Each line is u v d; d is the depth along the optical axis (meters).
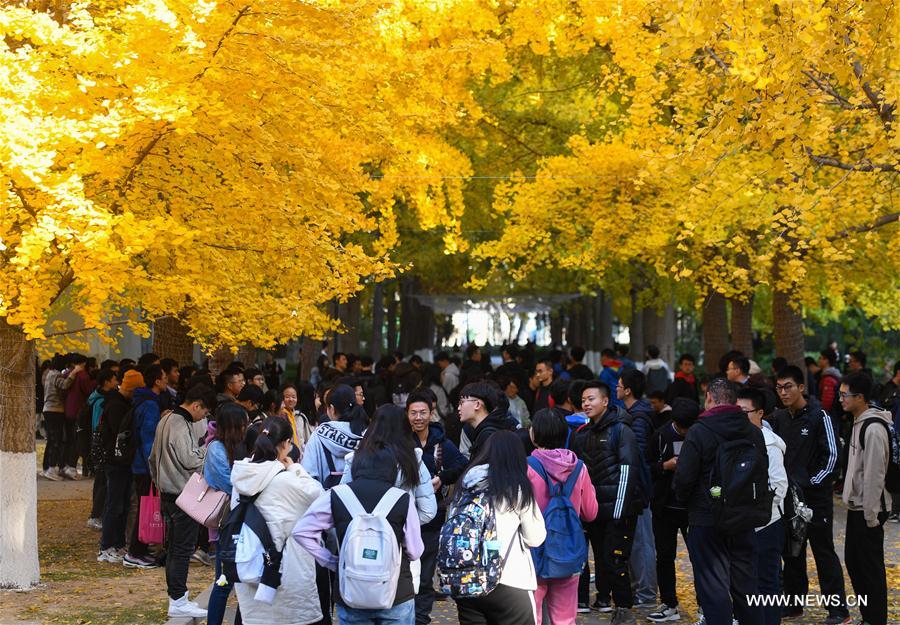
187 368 13.50
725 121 9.05
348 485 5.71
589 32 13.74
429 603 7.67
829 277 16.42
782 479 7.71
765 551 7.82
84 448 15.99
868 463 7.93
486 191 20.77
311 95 9.41
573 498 6.63
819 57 8.35
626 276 26.11
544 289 31.47
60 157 8.38
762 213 12.46
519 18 14.21
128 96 8.66
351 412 7.10
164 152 9.39
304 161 9.35
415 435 8.05
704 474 7.25
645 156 10.54
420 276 31.66
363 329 55.84
